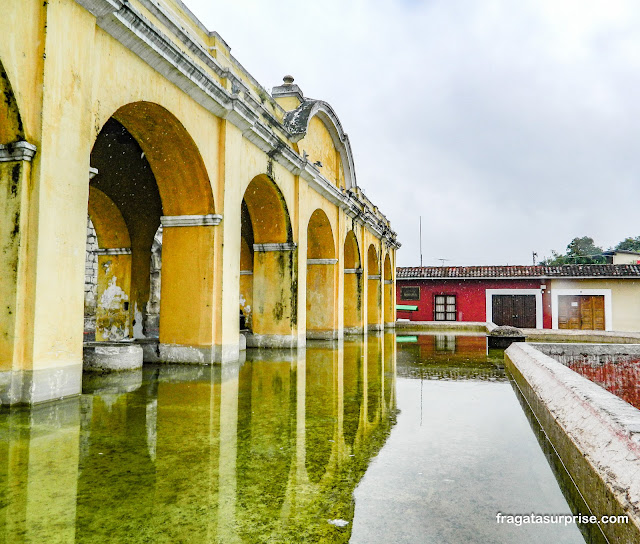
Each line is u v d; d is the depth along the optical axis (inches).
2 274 180.7
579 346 309.1
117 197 417.7
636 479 82.3
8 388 178.7
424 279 1003.9
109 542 81.8
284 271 445.7
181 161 303.3
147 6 247.4
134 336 438.0
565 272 949.2
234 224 335.0
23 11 181.2
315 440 147.4
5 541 81.6
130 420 167.3
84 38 205.6
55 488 105.3
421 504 100.6
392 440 148.9
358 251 683.4
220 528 87.9
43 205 184.2
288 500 101.3
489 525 91.4
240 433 153.7
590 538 87.2
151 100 254.2
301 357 381.1
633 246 1792.6
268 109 412.2
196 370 291.7
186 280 319.3
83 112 205.3
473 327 896.9
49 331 187.3
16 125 181.6
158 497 101.4
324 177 502.6
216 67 313.3
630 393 307.0
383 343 540.7
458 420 176.6
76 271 201.0
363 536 86.0
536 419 176.6
